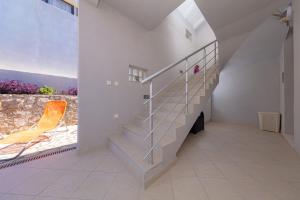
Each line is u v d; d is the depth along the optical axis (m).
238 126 4.59
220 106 5.60
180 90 3.22
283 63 3.47
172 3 2.48
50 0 4.40
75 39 4.89
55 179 1.53
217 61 3.64
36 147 2.47
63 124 4.14
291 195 1.27
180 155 2.18
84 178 1.55
